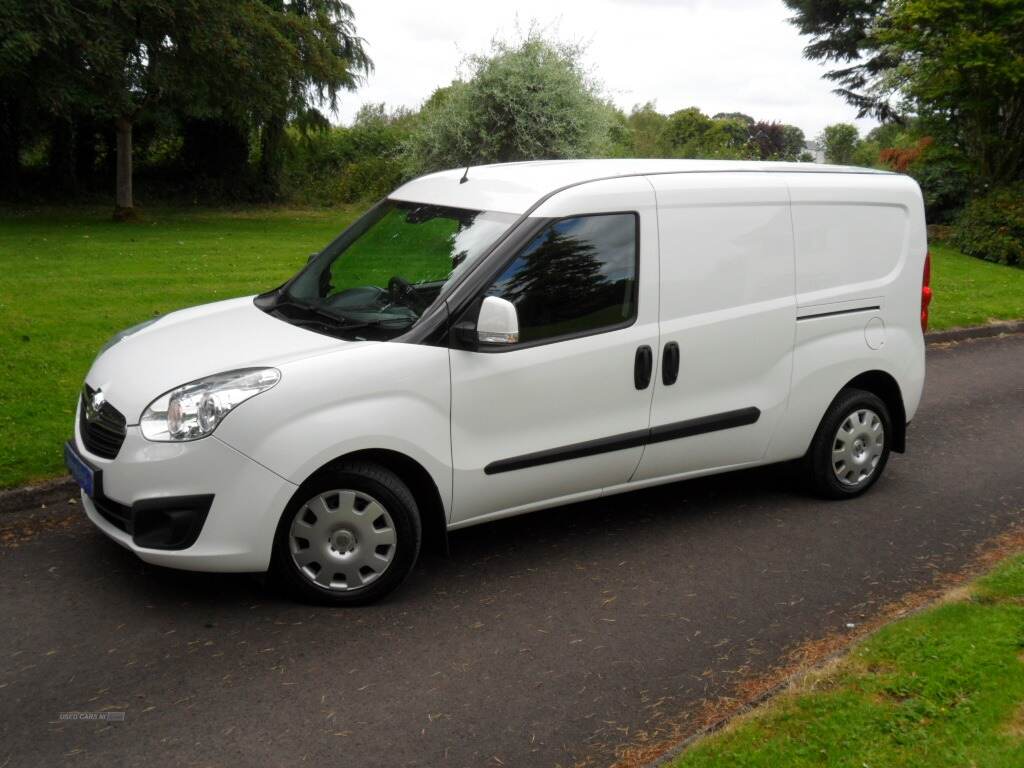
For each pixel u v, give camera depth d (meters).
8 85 22.80
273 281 13.27
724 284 5.45
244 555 4.27
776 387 5.73
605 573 5.04
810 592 4.88
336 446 4.30
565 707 3.78
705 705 3.80
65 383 7.61
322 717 3.66
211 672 3.96
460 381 4.62
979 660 3.78
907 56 25.12
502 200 5.08
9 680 3.86
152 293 11.73
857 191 6.00
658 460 5.36
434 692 3.86
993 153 25.39
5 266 13.75
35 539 5.20
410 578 4.92
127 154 24.73
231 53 23.02
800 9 40.09
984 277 17.98
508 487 4.87
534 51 24.14
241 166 33.28
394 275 5.00
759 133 52.38
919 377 6.40
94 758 3.38
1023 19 22.05
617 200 5.09
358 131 36.22
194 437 4.17
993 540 5.62
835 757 3.19
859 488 6.27
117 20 21.92
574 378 4.95
